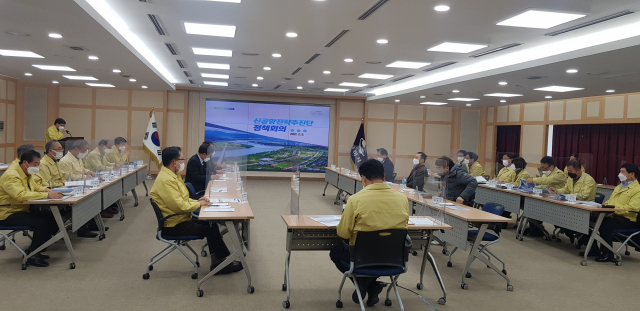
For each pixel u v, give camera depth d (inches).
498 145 517.3
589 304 140.2
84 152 207.2
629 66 215.0
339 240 135.0
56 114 425.7
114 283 142.3
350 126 504.4
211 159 244.8
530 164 391.9
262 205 313.1
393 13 167.3
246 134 479.8
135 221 241.8
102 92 436.5
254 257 179.2
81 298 128.3
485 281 159.5
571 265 187.2
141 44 241.4
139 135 446.9
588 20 170.4
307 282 150.6
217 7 167.9
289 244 130.1
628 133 363.3
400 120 513.7
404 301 136.1
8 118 388.2
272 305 128.8
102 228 199.3
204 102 468.8
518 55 241.8
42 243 157.2
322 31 198.1
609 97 369.1
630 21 170.9
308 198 357.7
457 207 177.2
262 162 485.4
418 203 189.2
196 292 136.4
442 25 182.1
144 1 163.0
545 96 366.3
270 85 418.0
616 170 373.1
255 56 265.9
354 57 258.2
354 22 181.6
